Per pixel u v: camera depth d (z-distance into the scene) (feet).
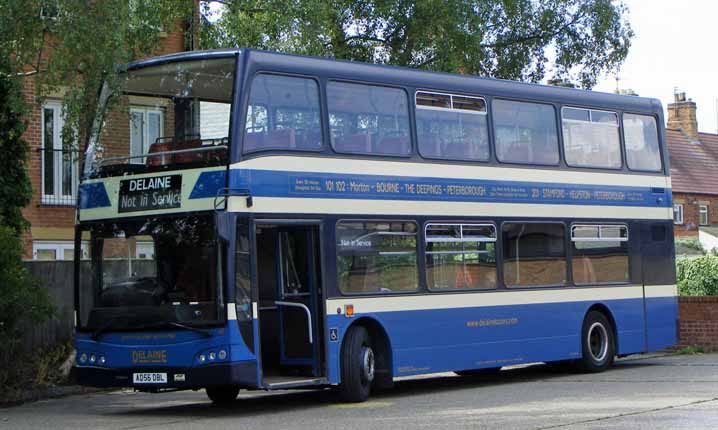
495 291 63.72
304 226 53.78
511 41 111.14
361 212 56.18
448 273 60.90
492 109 64.95
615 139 73.92
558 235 68.59
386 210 57.52
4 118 67.26
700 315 91.09
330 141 55.06
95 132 56.03
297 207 53.01
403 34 103.86
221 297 49.60
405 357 57.93
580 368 71.20
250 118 51.39
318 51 77.20
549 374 71.41
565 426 42.93
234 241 50.01
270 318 53.98
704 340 90.94
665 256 76.64
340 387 54.90
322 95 55.01
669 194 77.56
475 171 63.10
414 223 59.16
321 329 53.83
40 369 66.13
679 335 84.84
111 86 55.77
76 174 86.53
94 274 53.26
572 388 60.13
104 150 55.93
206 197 50.42
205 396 64.49
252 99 51.62
